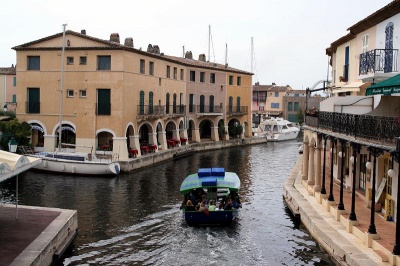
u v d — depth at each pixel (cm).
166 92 4816
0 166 1402
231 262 1720
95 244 1881
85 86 3794
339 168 2812
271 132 6988
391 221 1814
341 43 3045
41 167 3438
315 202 2291
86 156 3450
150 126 4391
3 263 1353
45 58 3875
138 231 2078
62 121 3853
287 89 10412
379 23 2186
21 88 3934
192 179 2477
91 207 2484
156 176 3506
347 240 1662
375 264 1409
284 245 1900
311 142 2619
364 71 2131
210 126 6181
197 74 5650
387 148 1390
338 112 2173
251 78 6775
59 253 1645
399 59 1917
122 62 3725
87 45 3794
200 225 2173
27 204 2503
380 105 2031
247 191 3011
